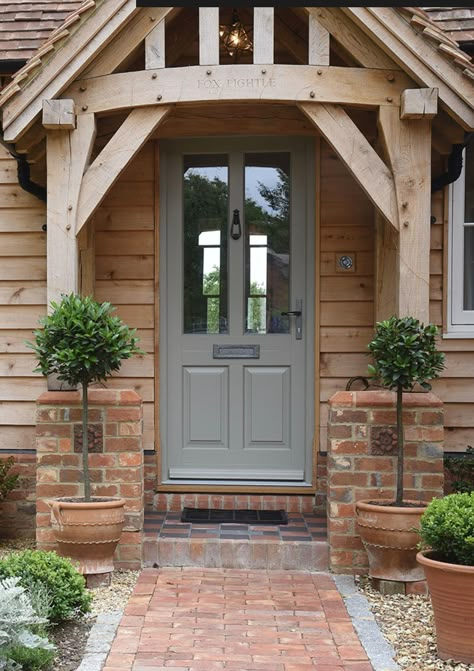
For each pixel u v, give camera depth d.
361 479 4.11
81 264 4.80
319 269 5.03
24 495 5.10
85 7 3.95
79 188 4.18
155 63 4.09
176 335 5.13
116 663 2.90
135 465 4.17
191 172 5.17
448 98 3.97
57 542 4.03
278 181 5.14
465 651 2.96
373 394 4.13
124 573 4.09
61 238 4.19
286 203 5.14
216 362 5.12
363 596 3.76
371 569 3.90
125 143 4.16
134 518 4.16
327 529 4.30
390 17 3.92
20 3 5.41
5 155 5.18
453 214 4.98
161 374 5.11
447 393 4.95
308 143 5.06
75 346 3.77
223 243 5.16
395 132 4.11
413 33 3.94
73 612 3.37
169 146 5.12
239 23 5.00
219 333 5.14
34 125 4.27
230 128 4.94
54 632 3.23
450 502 3.15
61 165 4.18
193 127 4.95
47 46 3.99
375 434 4.11
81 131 4.17
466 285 5.08
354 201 5.02
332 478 4.12
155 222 5.09
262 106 4.93
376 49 4.10
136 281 5.11
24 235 5.16
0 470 4.82
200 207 5.16
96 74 4.15
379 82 4.10
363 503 3.90
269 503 4.97
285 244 5.14
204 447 5.11
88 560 3.88
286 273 5.14
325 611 3.53
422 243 4.11
